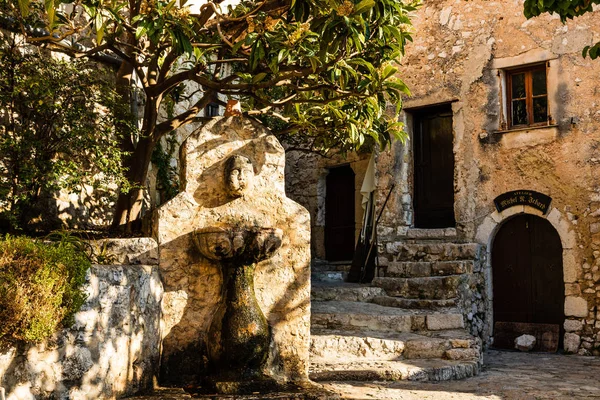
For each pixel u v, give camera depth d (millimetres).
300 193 14656
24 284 4355
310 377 7367
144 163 7887
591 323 9875
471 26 11547
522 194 10734
